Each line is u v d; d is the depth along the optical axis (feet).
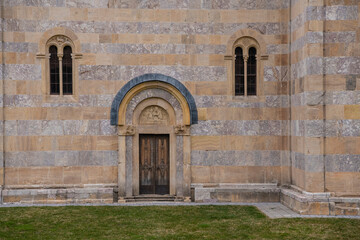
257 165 62.13
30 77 60.44
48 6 60.70
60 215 52.29
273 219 50.83
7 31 60.08
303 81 55.47
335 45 54.24
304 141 54.95
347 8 54.29
